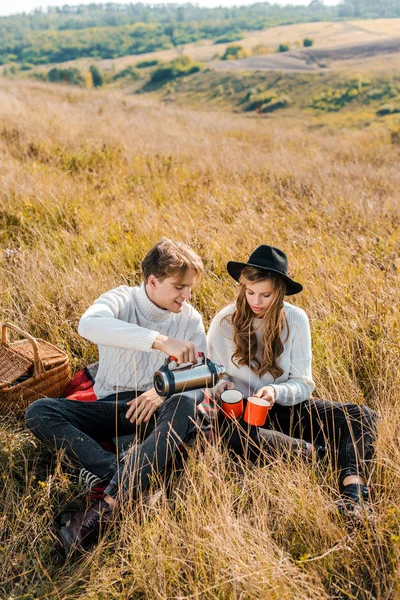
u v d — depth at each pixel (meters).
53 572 2.46
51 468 2.95
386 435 2.86
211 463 2.80
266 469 2.82
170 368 3.21
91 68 128.88
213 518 2.52
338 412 3.05
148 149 11.95
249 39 187.75
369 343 3.79
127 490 2.61
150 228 5.77
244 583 2.18
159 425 2.80
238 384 3.33
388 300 4.24
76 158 9.26
